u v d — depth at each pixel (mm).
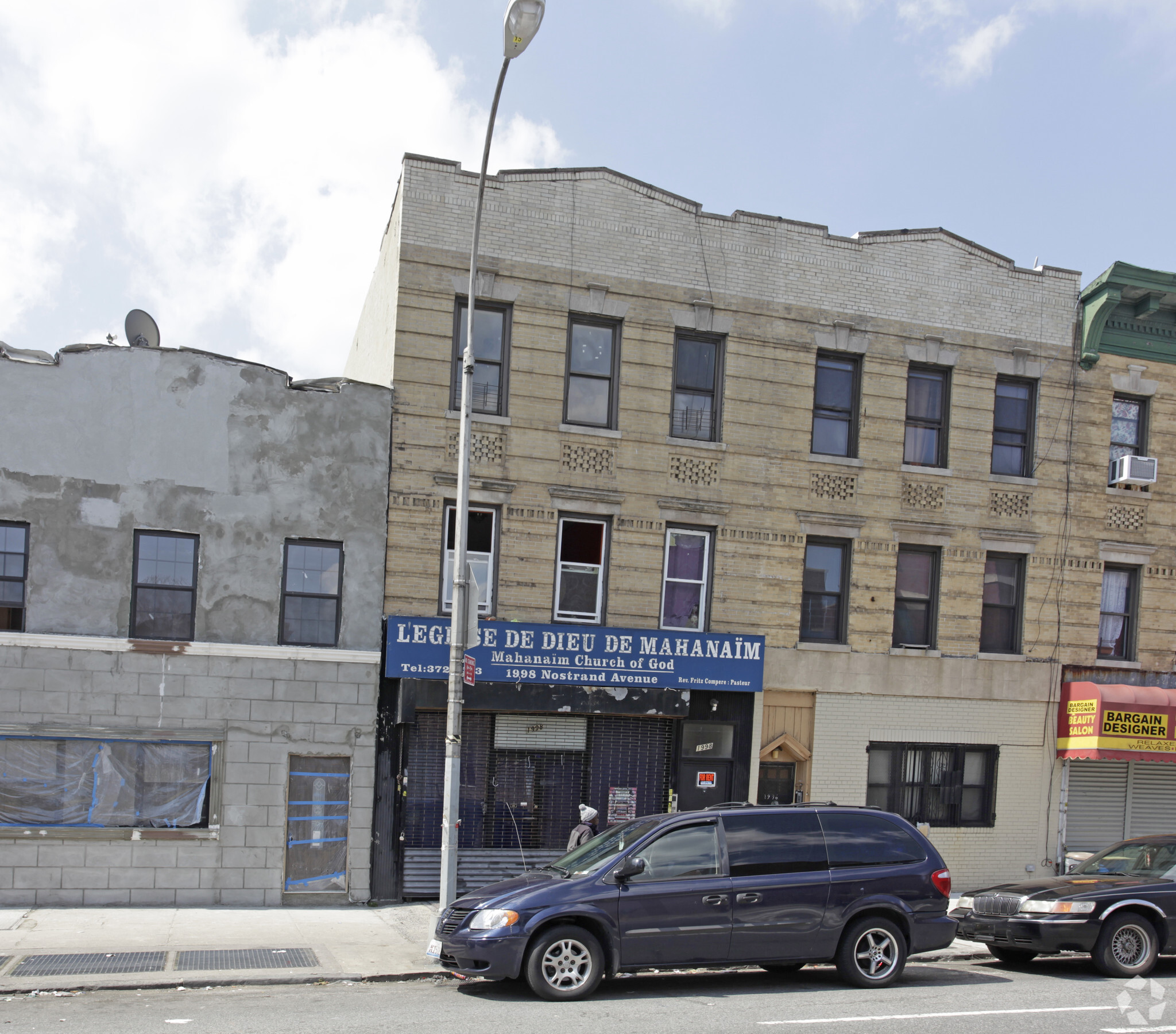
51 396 14891
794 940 10289
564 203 17172
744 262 17984
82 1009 9281
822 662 17906
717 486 17625
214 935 12656
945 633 18625
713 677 17047
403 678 15633
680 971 11359
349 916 14453
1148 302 19625
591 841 11133
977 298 19141
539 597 16703
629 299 17359
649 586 17219
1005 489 19047
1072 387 19531
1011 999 9938
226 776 15055
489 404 16812
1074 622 19266
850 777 17953
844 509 18188
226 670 15156
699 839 10406
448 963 10188
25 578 14656
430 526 16219
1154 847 12578
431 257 16438
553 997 9672
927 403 19000
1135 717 18453
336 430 15922
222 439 15477
